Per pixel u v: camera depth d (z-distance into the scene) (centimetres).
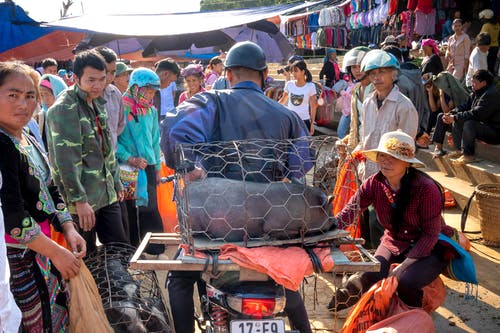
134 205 466
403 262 321
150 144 466
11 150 235
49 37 1027
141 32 841
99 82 344
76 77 344
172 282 282
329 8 1552
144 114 459
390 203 329
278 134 272
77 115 339
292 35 1844
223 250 241
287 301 274
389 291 303
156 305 306
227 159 266
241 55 276
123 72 521
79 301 252
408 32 1161
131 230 471
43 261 259
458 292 411
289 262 236
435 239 314
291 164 274
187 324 280
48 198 268
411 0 1143
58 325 272
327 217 258
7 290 167
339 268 245
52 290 269
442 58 1006
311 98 831
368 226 467
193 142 259
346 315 371
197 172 256
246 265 233
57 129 333
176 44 1086
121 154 449
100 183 359
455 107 691
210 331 275
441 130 691
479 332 352
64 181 335
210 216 240
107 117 395
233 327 242
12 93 236
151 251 477
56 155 333
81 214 336
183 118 262
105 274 310
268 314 245
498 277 434
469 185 629
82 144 346
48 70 807
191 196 244
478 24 1118
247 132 268
